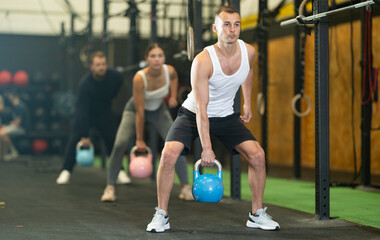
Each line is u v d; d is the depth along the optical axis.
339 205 4.56
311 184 6.34
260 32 5.51
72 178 7.13
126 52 12.87
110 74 6.09
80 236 3.14
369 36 5.46
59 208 4.35
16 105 11.12
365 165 5.68
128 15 7.40
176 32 12.32
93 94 6.11
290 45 9.33
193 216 3.88
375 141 7.45
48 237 3.11
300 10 3.69
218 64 3.03
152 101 4.73
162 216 3.29
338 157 8.22
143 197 5.10
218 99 3.18
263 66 5.96
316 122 3.65
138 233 3.22
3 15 12.66
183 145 3.21
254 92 10.32
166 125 4.81
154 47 4.48
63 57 11.95
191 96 3.25
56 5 12.82
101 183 6.48
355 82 7.79
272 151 10.04
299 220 3.66
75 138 6.38
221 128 3.24
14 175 7.55
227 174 7.72
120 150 4.75
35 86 12.66
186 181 4.81
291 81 9.34
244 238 3.04
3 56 12.77
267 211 4.08
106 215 3.97
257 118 10.30
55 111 12.55
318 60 3.62
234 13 2.99
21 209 4.29
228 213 4.02
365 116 5.66
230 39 2.97
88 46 8.91
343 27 8.02
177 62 8.48
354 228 3.35
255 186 3.32
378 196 5.14
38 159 11.37
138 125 4.63
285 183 6.46
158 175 3.25
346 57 7.98
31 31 12.88
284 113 9.62
